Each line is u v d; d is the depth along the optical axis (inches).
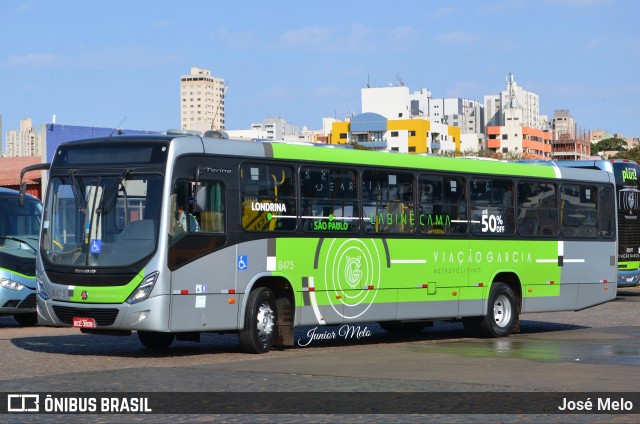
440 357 668.1
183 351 712.4
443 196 834.2
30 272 895.7
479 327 868.0
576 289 953.5
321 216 736.3
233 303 677.3
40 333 870.4
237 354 689.0
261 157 700.7
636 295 1549.0
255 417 422.3
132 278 639.1
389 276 783.7
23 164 2223.2
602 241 982.4
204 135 708.0
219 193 674.2
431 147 6776.6
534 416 426.0
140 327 636.7
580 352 710.5
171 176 646.5
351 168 761.6
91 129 2146.9
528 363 629.3
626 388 509.0
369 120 6648.6
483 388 507.5
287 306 716.7
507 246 885.8
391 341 832.3
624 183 1382.9
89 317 650.8
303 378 546.3
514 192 897.5
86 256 654.5
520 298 899.4
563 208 944.9
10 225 928.9
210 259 663.1
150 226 643.5
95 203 659.4
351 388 506.6
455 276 838.5
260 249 693.9
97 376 552.1
